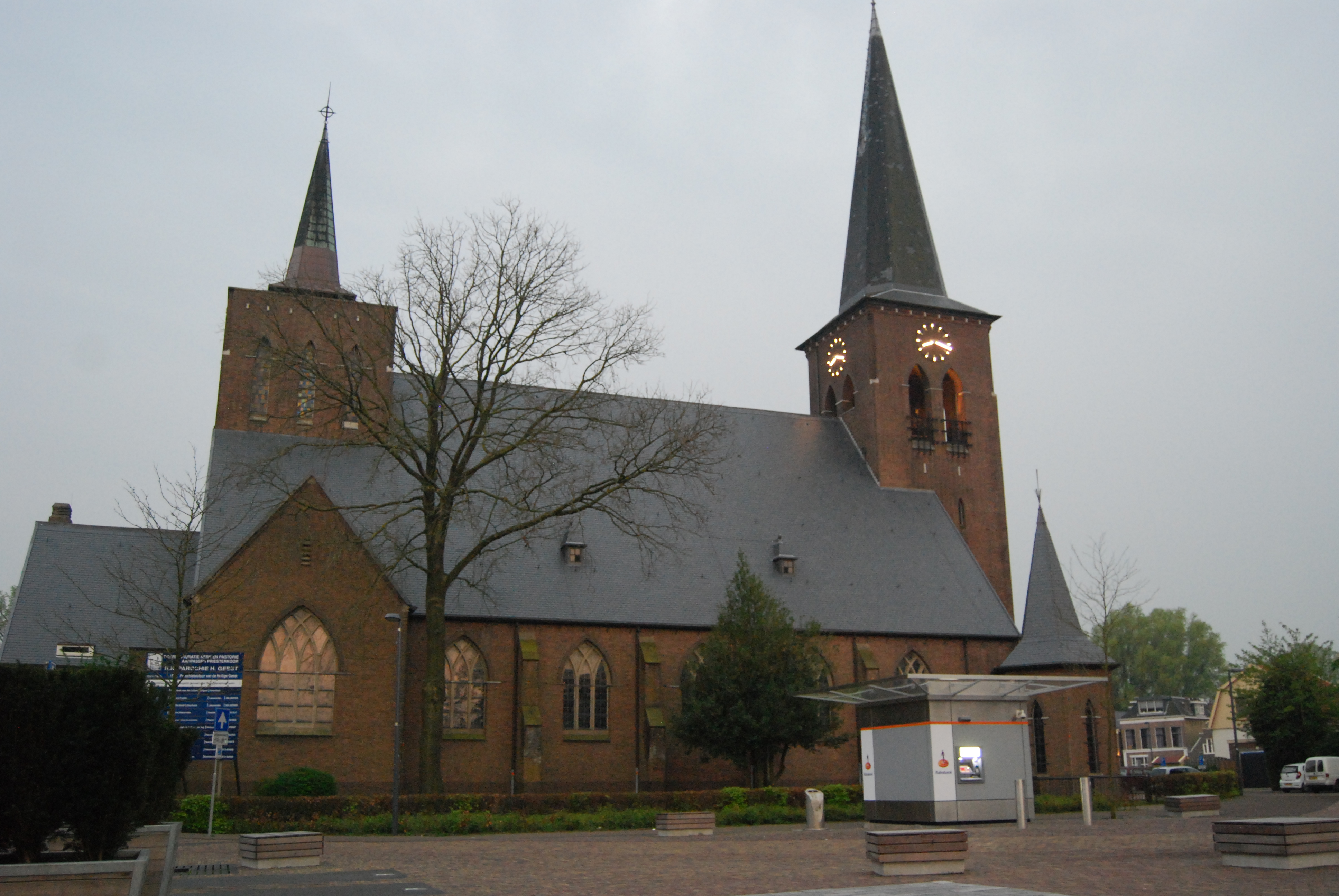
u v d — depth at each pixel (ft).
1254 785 232.12
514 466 170.71
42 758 54.03
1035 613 181.37
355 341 165.78
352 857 82.84
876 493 195.00
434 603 131.03
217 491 151.33
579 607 159.12
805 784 165.07
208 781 131.13
